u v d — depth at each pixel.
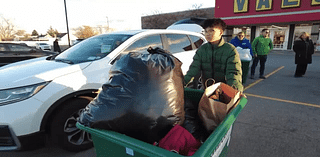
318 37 16.92
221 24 2.04
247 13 18.98
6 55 7.59
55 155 2.54
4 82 2.17
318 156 2.44
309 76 6.92
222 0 20.23
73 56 3.04
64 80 2.33
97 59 2.75
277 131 3.06
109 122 1.25
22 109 2.09
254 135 2.97
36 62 2.97
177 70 1.46
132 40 3.09
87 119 1.29
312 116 3.56
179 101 1.40
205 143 1.05
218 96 1.71
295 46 6.61
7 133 2.10
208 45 2.23
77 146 2.50
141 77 1.30
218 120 1.45
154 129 1.30
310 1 15.88
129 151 1.13
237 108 1.47
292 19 16.94
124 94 1.28
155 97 1.28
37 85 2.19
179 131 1.25
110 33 3.57
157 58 1.39
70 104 2.37
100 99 1.34
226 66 2.11
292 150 2.57
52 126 2.32
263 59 6.54
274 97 4.68
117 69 1.41
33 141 2.21
